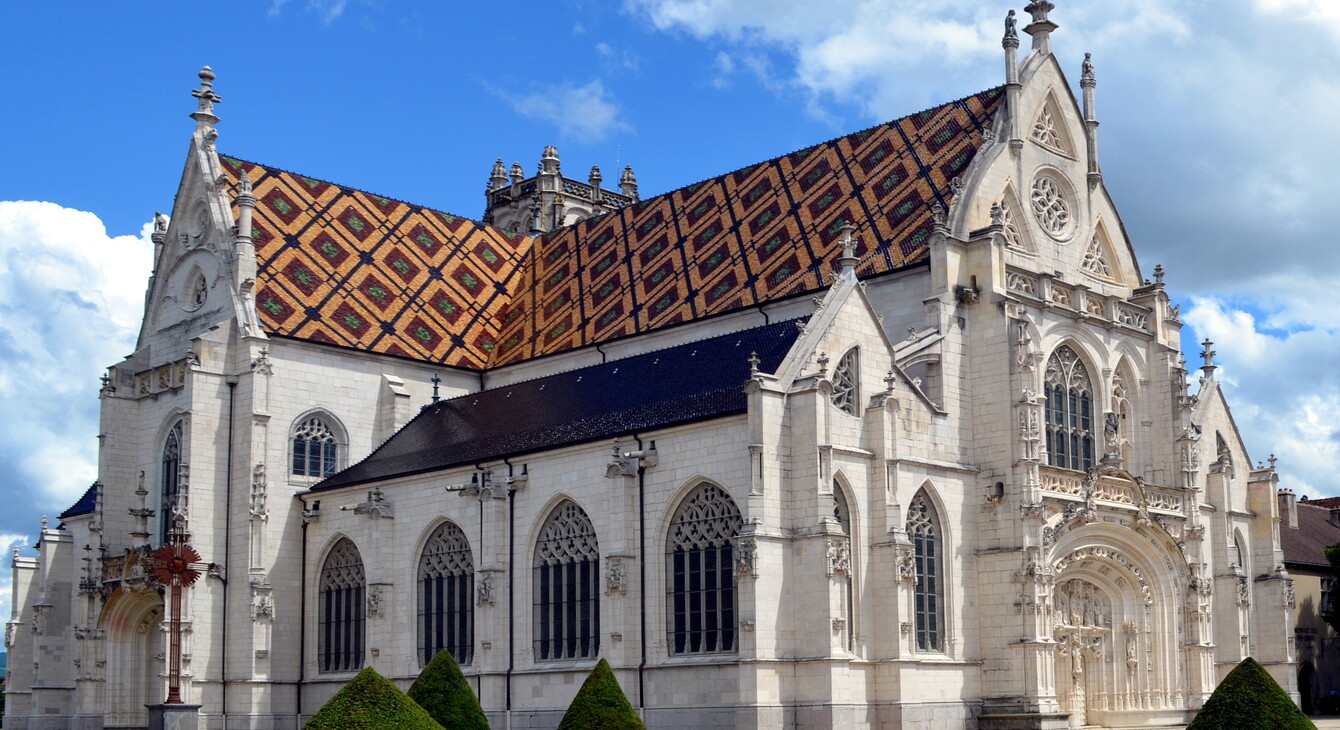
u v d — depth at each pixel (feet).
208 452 292.81
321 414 309.83
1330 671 371.56
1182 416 285.64
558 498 256.11
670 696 233.76
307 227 334.44
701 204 335.47
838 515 235.20
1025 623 245.24
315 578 294.25
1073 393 276.62
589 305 334.24
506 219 480.23
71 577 341.00
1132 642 267.80
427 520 276.00
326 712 181.16
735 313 291.99
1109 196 299.38
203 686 283.38
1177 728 261.44
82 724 297.94
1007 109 280.92
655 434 242.78
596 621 247.50
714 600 232.94
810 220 301.02
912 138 298.35
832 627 221.05
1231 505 304.71
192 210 325.01
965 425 257.96
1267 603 306.14
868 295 274.36
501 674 257.14
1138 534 267.39
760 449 224.74
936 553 248.93
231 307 303.07
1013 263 272.92
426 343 332.19
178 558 240.12
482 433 287.69
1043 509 249.75
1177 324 297.53
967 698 245.86
